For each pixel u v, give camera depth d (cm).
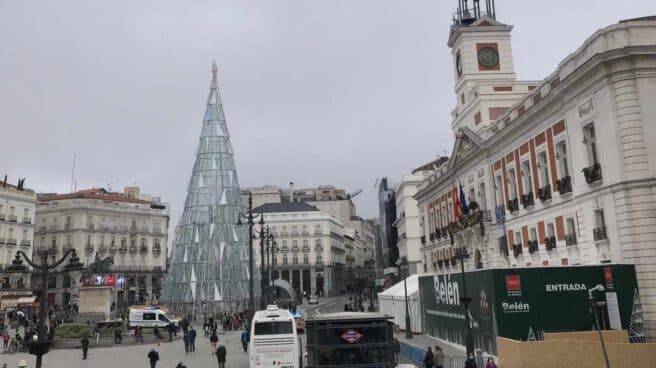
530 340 2517
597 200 2841
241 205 7438
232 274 6844
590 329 2550
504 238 4050
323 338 1969
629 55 2631
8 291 6072
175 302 6744
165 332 4819
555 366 2148
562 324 2548
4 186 7800
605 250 2791
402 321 4409
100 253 8906
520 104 3750
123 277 8262
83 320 5253
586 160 2936
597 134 2825
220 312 6488
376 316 2000
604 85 2739
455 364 2481
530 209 3650
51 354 3581
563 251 3225
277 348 2314
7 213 7638
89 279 5622
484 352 2712
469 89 5294
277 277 11944
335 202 15725
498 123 4153
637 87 2648
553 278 2584
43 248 8825
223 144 7562
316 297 9450
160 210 10006
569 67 3039
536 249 3550
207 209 7112
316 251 12025
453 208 5347
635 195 2602
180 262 6944
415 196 6838
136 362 3170
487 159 4347
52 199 9075
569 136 3108
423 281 3988
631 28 2673
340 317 1989
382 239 11925
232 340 4431
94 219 8956
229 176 7406
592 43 2798
